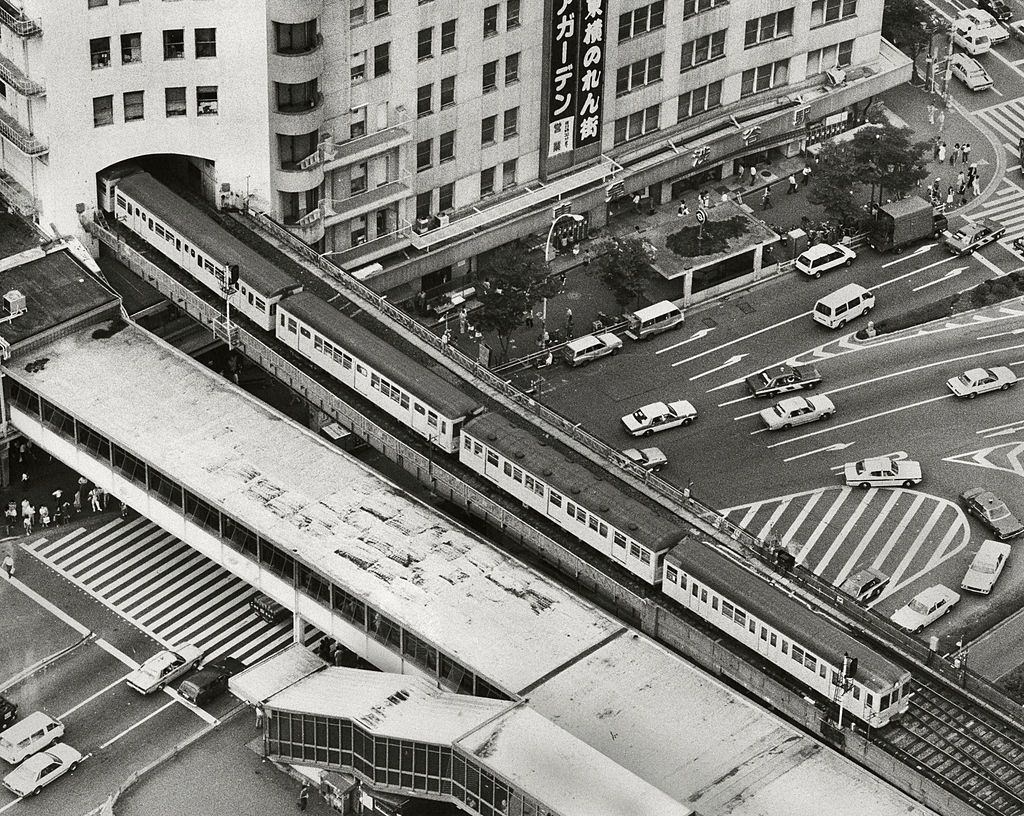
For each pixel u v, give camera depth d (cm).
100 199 19350
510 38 19712
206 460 16938
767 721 14988
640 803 14062
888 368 19875
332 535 16288
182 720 16312
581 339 19888
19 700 16438
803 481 18725
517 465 16588
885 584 17712
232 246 18488
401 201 19862
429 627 15562
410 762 14888
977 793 14588
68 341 18100
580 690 15150
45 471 18475
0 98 19125
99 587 17462
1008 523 18162
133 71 18588
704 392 19612
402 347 18150
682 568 15688
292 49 18550
